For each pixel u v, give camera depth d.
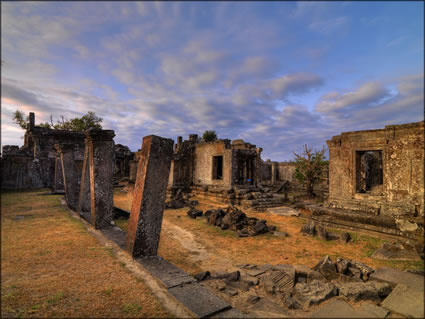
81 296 3.91
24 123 26.98
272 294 4.62
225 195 17.06
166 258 6.68
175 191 20.45
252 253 7.27
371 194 10.06
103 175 8.54
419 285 4.30
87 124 37.34
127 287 4.30
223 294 4.59
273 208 15.43
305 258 6.86
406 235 7.96
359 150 10.43
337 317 3.48
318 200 18.67
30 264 4.86
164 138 6.32
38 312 3.39
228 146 18.66
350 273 5.28
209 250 7.50
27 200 10.91
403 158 9.02
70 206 11.86
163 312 3.62
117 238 7.18
